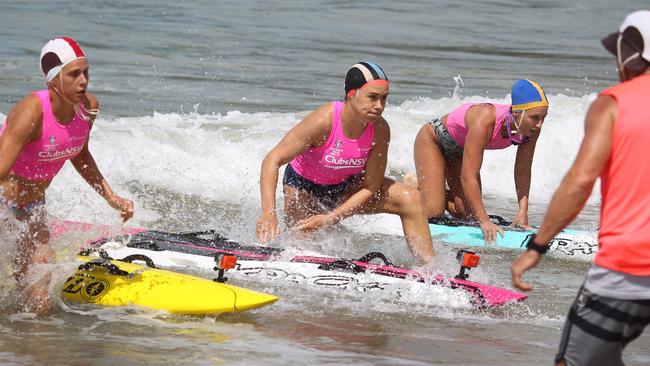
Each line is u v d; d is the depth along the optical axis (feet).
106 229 84.74
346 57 230.89
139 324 64.90
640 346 65.26
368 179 83.15
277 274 77.97
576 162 42.78
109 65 195.31
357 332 65.77
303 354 60.23
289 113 157.89
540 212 122.11
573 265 93.40
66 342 60.75
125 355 58.59
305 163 84.79
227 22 272.10
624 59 44.88
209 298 66.74
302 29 272.51
